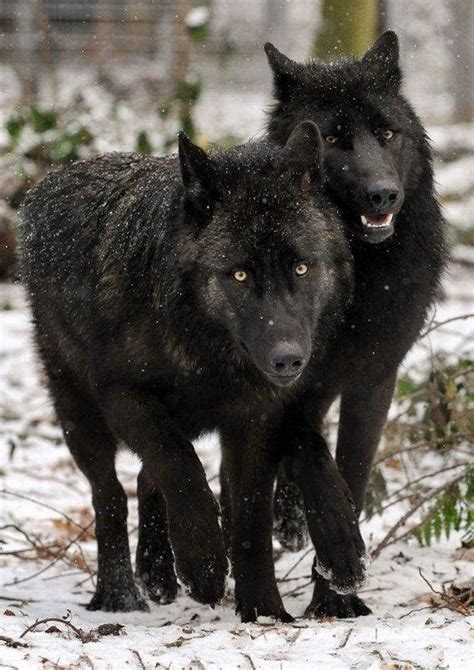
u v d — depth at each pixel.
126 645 8.45
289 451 10.03
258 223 9.10
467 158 37.53
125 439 10.03
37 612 10.32
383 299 10.64
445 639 8.20
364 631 8.51
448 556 12.15
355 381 10.87
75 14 33.41
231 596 11.22
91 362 10.34
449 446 13.34
